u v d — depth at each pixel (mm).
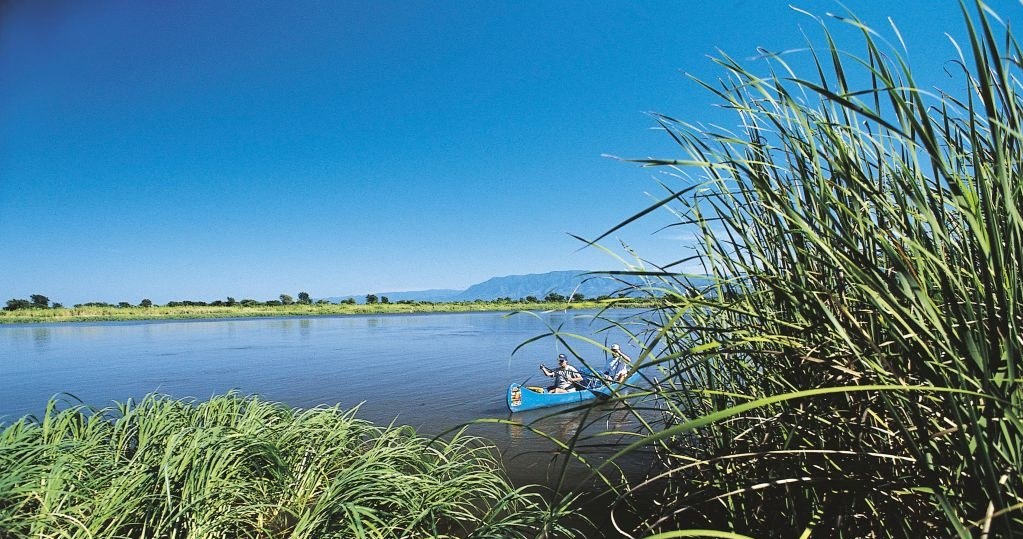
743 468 2105
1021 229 1021
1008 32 1220
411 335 38469
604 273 1955
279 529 4316
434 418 11609
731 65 1681
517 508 4930
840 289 1586
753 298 2109
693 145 1930
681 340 2227
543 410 12195
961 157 1437
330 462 5191
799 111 1566
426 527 4309
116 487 3715
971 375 1131
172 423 4656
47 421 4195
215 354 25953
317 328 50188
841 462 1652
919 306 1224
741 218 2035
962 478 1242
